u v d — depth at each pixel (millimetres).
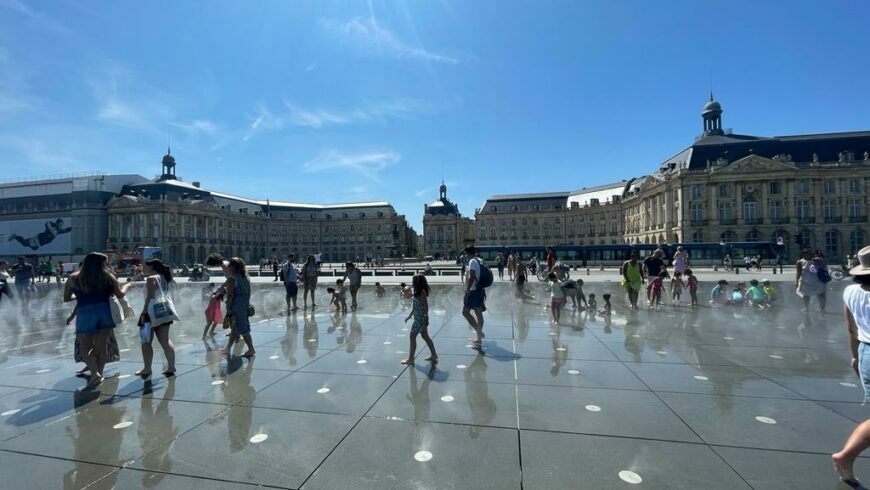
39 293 23391
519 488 3480
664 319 11844
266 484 3582
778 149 71750
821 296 12625
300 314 13492
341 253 129875
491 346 8555
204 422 4852
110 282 6379
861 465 3805
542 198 116250
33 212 96938
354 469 3807
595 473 3705
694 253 54312
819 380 6203
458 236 128750
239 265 7891
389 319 12320
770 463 3857
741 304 14719
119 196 95062
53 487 3566
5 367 7289
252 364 7316
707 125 82750
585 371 6727
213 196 110625
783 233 67938
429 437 4422
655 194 81438
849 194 66688
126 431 4629
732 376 6422
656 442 4277
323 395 5707
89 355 6199
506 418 4891
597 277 32438
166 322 6664
